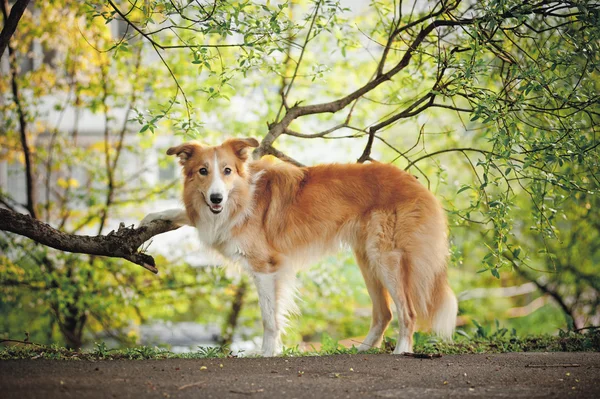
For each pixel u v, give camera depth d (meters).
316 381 4.54
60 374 4.45
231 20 6.19
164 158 12.09
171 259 12.74
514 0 6.23
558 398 4.16
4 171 15.58
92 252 5.93
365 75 12.38
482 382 4.61
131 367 4.83
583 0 6.03
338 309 13.52
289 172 6.49
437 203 6.36
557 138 6.05
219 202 6.00
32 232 5.74
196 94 11.51
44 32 11.38
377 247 6.23
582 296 13.09
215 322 14.73
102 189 12.17
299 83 12.52
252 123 12.52
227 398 4.01
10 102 11.78
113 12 6.15
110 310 11.68
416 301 6.28
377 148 15.23
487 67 6.41
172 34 11.93
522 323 16.09
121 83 11.83
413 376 4.78
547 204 7.08
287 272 6.39
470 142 14.71
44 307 12.14
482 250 14.88
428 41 7.42
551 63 6.48
